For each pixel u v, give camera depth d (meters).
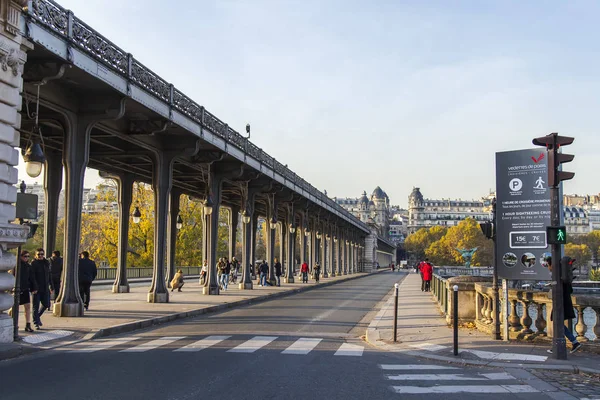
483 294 15.48
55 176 23.52
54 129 21.27
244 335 15.00
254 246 50.88
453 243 151.75
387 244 171.12
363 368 10.54
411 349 12.93
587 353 11.97
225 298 27.30
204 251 41.31
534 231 13.29
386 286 48.25
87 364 10.52
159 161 24.25
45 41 13.90
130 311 19.70
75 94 17.95
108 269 41.38
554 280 11.54
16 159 12.85
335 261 82.69
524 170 13.44
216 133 26.53
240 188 37.19
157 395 8.08
